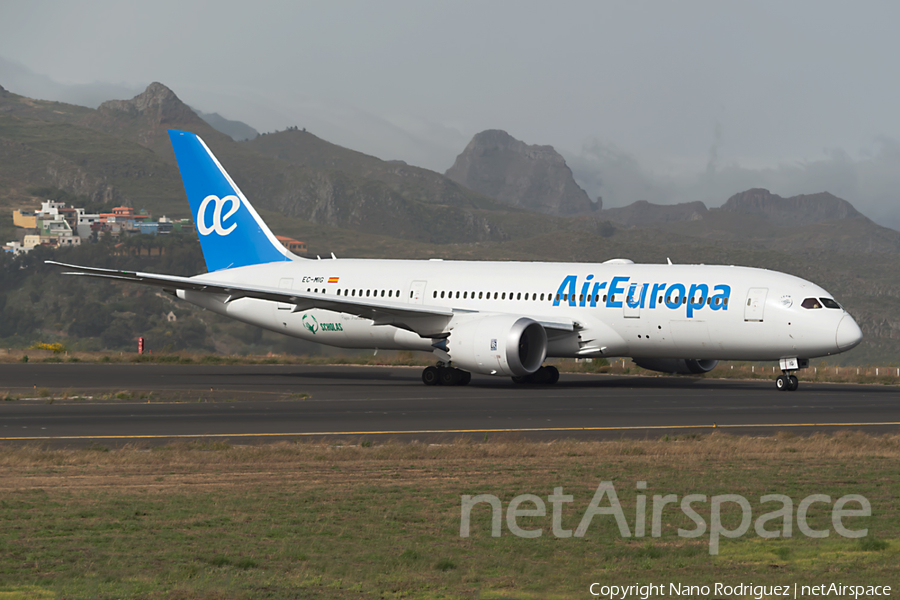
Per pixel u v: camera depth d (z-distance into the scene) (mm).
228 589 24547
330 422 65562
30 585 24891
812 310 90250
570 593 24562
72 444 54281
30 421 65438
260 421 66062
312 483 40500
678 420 68188
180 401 81375
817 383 112438
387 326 108812
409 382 106562
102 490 38531
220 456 48156
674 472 43688
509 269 106250
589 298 99438
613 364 138750
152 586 24828
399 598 24000
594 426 64188
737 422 67438
